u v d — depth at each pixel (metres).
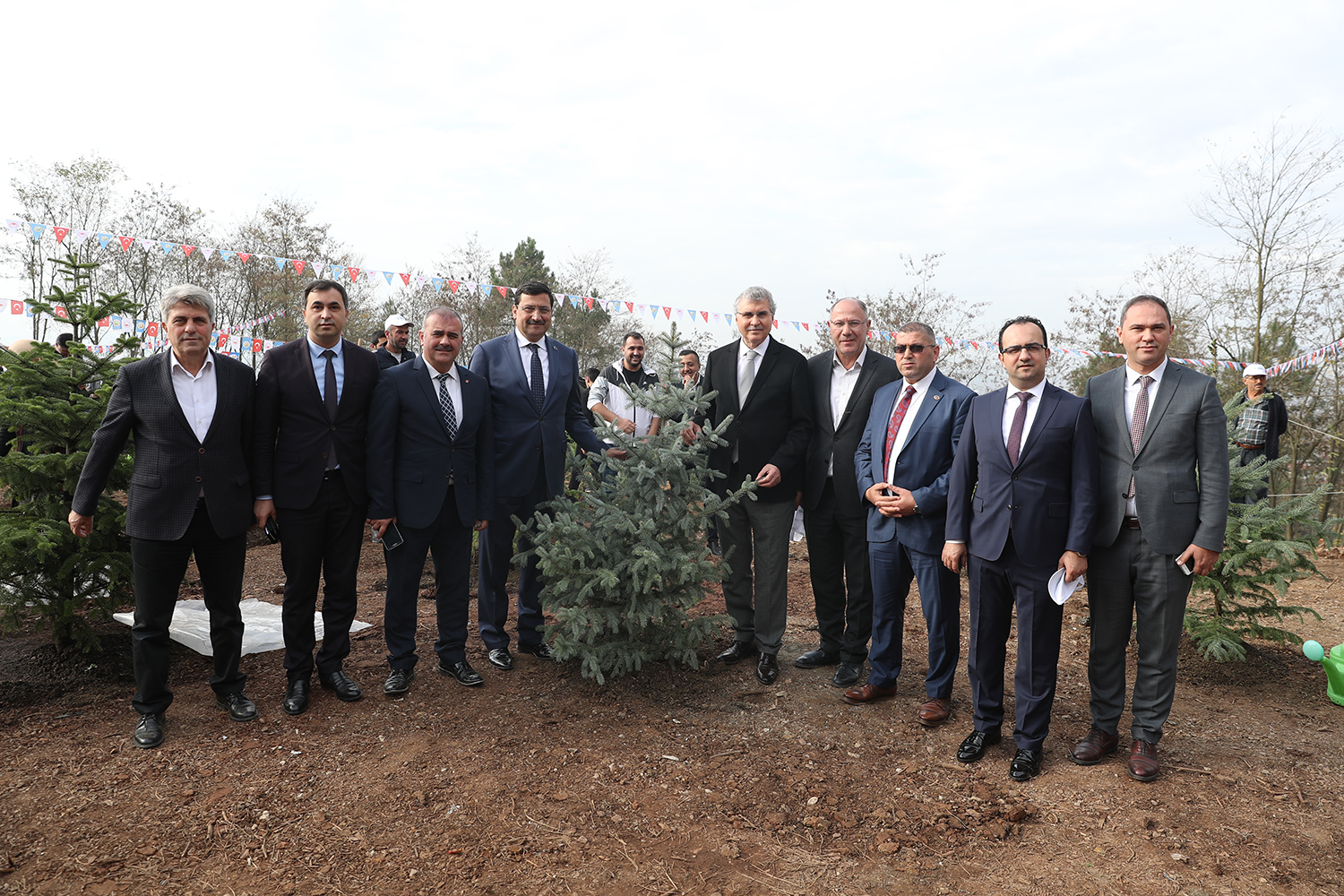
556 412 4.55
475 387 4.25
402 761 3.31
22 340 6.61
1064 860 2.67
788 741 3.63
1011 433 3.39
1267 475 4.78
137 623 3.42
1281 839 2.81
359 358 3.96
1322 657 4.21
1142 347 3.27
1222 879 2.56
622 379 6.77
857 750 3.55
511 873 2.55
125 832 2.70
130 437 4.37
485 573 4.56
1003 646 3.54
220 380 3.55
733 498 4.27
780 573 4.47
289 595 3.84
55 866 2.49
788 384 4.51
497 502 4.46
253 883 2.45
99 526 4.17
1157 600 3.25
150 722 3.42
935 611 3.82
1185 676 4.57
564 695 4.11
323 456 3.80
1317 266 12.95
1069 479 3.31
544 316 4.50
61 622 4.18
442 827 2.81
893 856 2.70
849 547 4.34
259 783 3.08
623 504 4.33
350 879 2.49
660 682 4.36
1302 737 3.74
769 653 4.45
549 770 3.27
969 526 3.57
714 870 2.60
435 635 5.07
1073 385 16.20
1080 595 6.34
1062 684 4.50
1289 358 13.31
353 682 4.06
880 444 4.02
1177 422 3.20
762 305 4.43
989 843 2.78
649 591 4.15
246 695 3.99
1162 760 3.46
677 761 3.39
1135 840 2.79
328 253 21.53
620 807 2.99
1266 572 4.52
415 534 4.06
